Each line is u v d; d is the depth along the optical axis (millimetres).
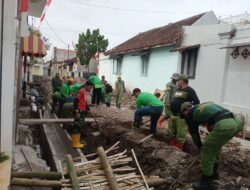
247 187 5754
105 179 4863
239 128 5562
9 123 5289
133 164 7375
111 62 30125
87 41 50312
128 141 8406
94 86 15570
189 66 15891
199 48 14867
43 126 11242
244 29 12195
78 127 8820
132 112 13680
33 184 4875
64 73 55312
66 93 12898
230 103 12945
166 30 21422
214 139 5340
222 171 6469
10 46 5176
